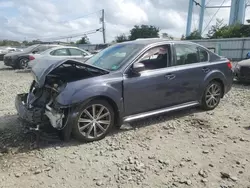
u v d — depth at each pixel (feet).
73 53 41.29
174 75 16.11
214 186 9.87
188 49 17.48
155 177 10.50
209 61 18.58
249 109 19.65
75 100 12.56
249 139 14.03
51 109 12.69
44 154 12.35
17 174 10.66
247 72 28.58
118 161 11.76
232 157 12.05
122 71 14.33
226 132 15.05
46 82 13.79
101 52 17.79
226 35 115.85
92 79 13.47
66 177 10.53
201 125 16.19
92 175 10.68
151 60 15.53
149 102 15.26
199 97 18.01
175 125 16.12
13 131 15.01
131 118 14.73
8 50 85.51
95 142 13.62
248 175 10.57
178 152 12.58
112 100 13.73
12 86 31.27
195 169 11.06
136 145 13.34
